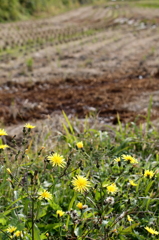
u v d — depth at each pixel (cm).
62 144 279
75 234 153
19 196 174
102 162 223
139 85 696
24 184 179
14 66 936
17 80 764
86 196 176
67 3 4178
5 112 515
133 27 2248
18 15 2708
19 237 138
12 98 610
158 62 932
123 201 184
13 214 157
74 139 278
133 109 524
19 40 1688
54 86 714
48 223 172
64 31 2175
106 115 500
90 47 1335
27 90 681
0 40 1628
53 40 1731
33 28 2262
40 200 160
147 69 851
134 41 1475
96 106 552
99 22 2855
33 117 491
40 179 200
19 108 535
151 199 184
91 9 4112
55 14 3347
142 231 173
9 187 189
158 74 797
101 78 782
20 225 147
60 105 562
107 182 190
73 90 674
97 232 156
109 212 167
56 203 178
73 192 185
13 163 223
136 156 253
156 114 491
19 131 413
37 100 596
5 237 143
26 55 1169
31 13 3002
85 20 3059
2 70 880
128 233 159
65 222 165
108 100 586
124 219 174
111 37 1697
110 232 154
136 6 4253
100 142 271
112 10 3866
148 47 1262
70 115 500
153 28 2069
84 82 747
